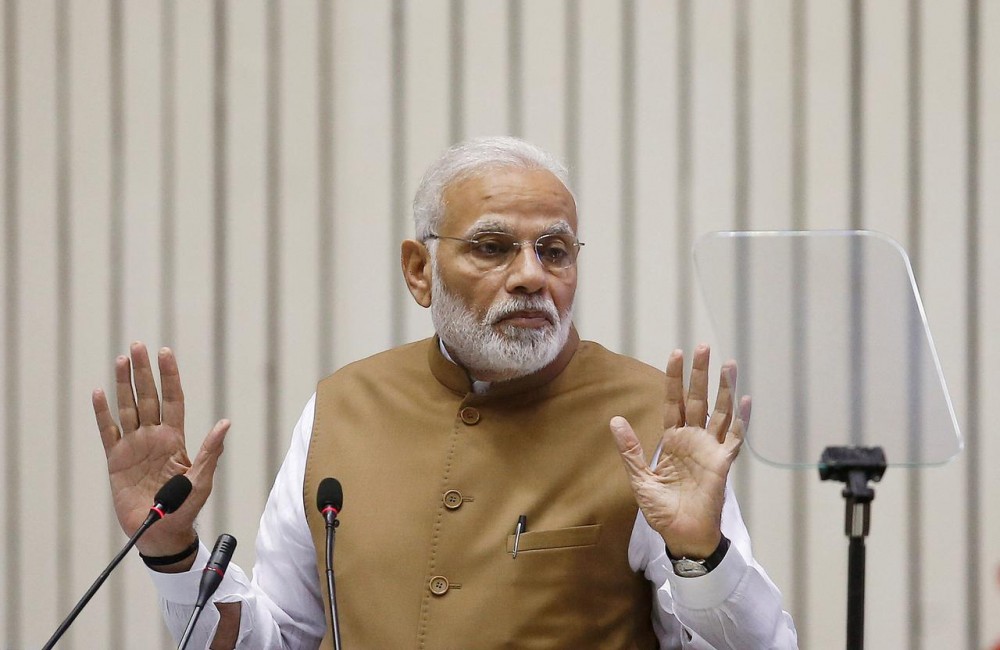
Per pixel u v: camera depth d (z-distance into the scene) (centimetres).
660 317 970
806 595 955
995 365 953
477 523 555
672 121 977
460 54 994
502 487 560
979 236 959
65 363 1020
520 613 537
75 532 1016
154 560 533
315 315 999
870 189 966
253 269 1006
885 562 959
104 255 1019
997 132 962
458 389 586
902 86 967
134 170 1016
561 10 987
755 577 512
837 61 970
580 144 981
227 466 999
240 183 1009
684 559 503
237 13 1010
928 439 439
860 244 462
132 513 523
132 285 1016
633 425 571
